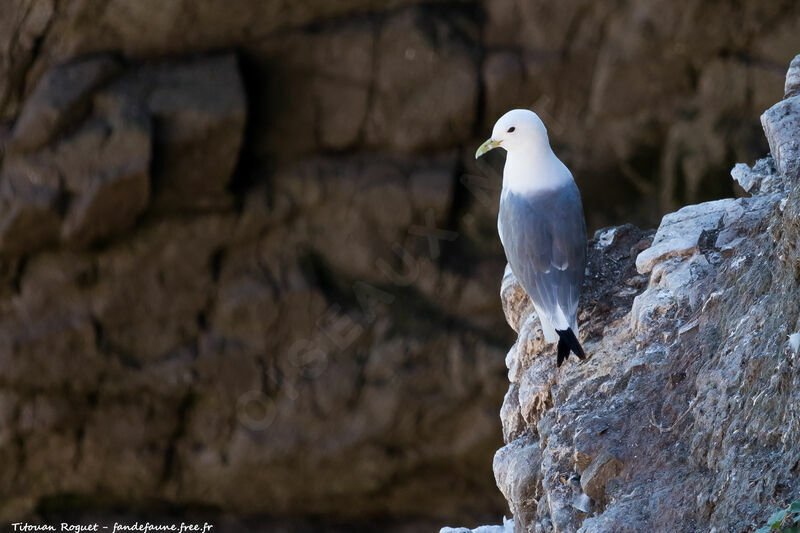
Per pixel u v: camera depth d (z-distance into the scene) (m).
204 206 16.16
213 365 16.55
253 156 16.59
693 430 4.86
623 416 5.13
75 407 16.39
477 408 16.47
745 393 4.66
